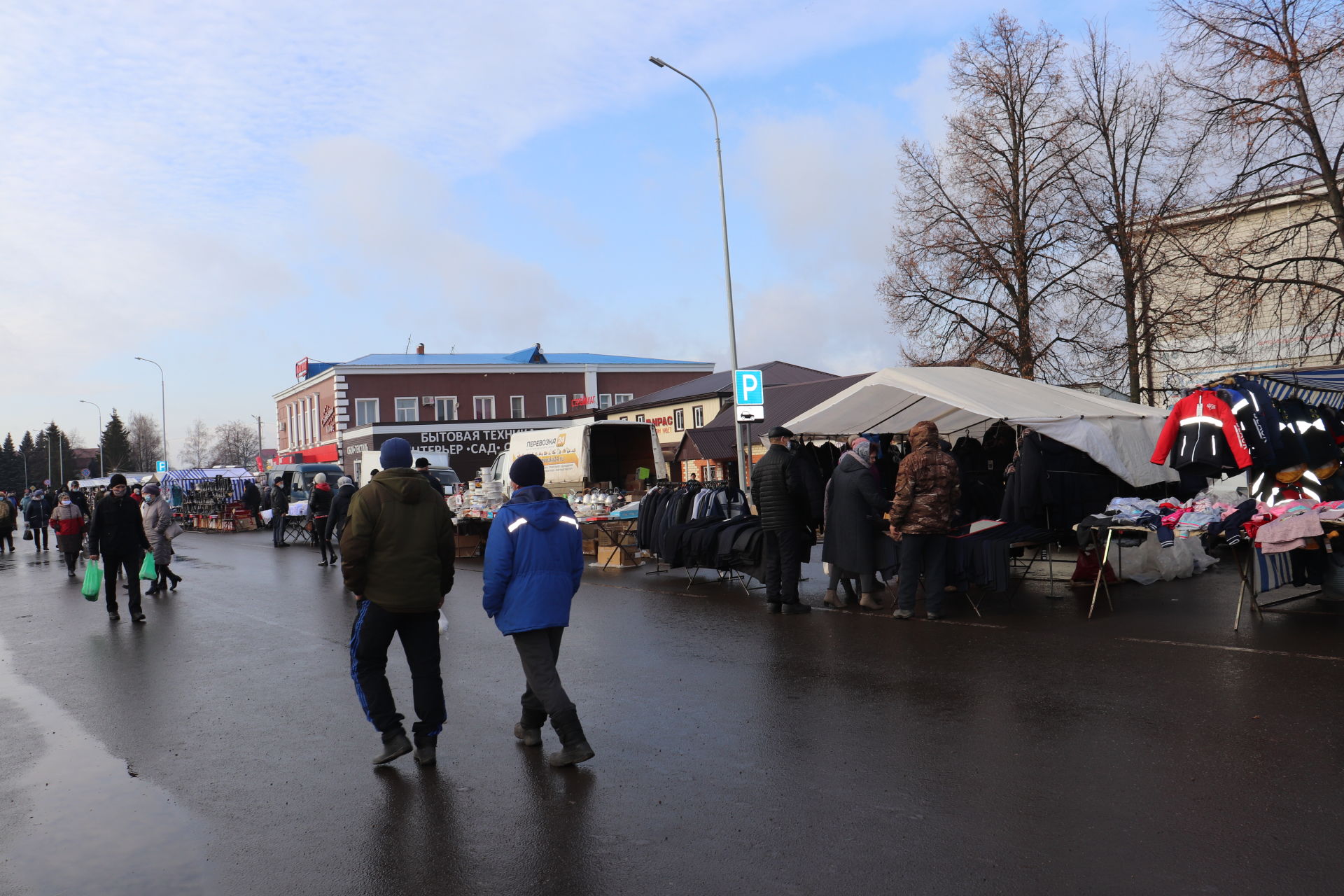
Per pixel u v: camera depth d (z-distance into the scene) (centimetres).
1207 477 946
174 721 703
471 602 1287
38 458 13175
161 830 479
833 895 371
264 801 516
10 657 1023
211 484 3969
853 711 633
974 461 1403
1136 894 359
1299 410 960
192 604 1416
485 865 417
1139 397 2522
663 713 656
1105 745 533
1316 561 929
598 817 467
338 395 5400
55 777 577
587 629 1009
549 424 4925
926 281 2872
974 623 930
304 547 2628
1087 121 2691
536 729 595
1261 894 354
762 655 833
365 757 588
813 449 1389
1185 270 2291
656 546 1414
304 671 865
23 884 418
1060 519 1160
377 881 406
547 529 549
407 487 556
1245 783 464
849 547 1049
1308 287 2045
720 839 432
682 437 4000
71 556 2009
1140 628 851
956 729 579
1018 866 387
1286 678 648
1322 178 1972
